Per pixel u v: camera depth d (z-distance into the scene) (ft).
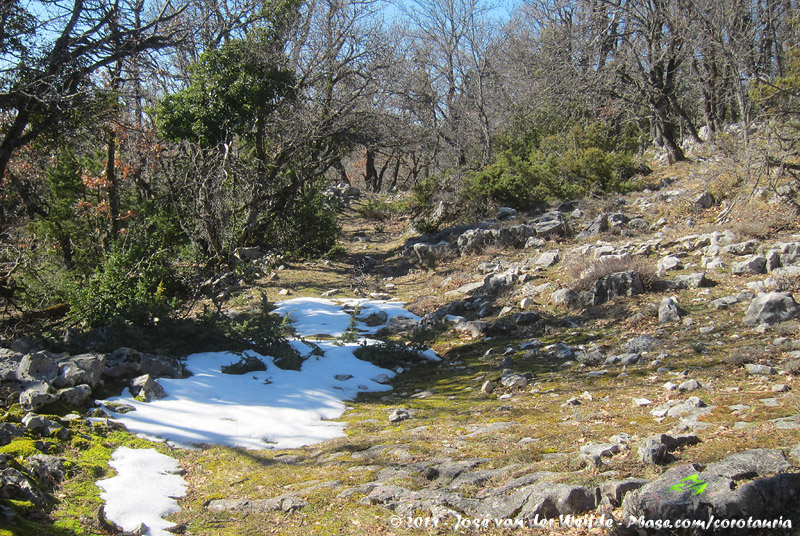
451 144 122.42
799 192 46.03
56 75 35.76
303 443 20.40
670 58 77.77
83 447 18.22
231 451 19.29
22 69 35.73
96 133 44.55
